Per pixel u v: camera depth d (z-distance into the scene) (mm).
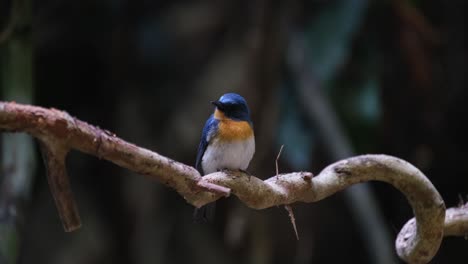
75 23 15016
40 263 13727
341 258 16297
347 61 13430
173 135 14477
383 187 13945
